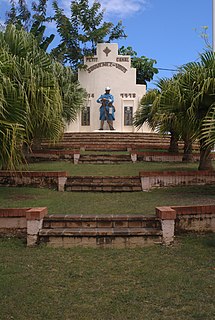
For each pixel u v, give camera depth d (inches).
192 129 365.4
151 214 279.3
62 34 987.3
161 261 210.7
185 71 364.2
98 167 521.7
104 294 172.7
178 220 254.5
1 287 178.1
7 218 254.5
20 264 206.8
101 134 841.5
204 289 174.7
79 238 240.4
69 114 667.4
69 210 302.5
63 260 214.4
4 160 281.1
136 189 408.5
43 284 183.0
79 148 666.2
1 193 373.1
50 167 515.5
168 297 168.2
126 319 150.8
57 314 155.0
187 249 228.5
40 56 383.9
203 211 256.4
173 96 365.1
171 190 394.6
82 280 188.2
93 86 961.5
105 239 239.9
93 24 1013.2
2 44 350.3
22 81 326.0
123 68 968.3
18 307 160.2
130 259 215.9
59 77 629.6
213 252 221.0
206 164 436.8
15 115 284.5
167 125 460.8
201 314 152.7
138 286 180.5
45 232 241.6
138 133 853.2
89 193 395.5
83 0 994.7
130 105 956.6
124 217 261.7
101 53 969.5
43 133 411.8
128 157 581.0
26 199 346.0
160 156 588.4
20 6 880.9
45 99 351.3
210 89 340.5
